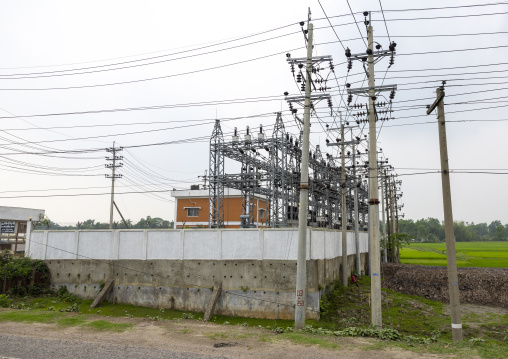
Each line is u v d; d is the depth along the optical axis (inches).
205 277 941.2
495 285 1198.9
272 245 907.4
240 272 918.4
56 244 1067.3
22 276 1010.1
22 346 476.1
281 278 888.3
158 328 579.2
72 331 556.7
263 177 1412.4
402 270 1433.3
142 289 983.0
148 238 1002.7
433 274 1339.8
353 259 1508.4
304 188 671.8
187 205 2124.8
